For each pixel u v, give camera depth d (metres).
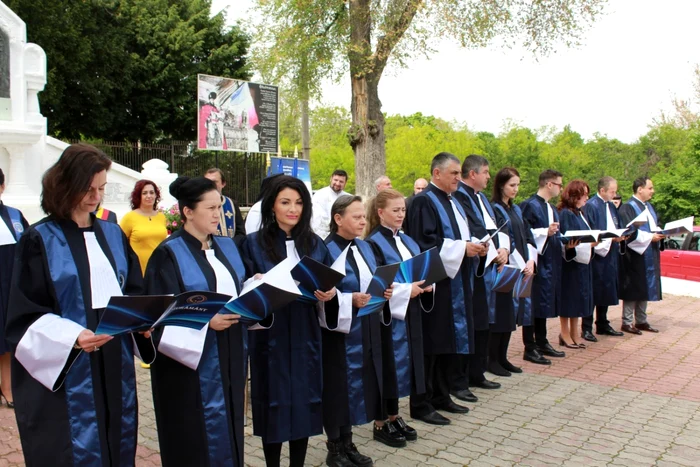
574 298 7.04
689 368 6.45
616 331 8.19
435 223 4.90
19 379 2.55
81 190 2.57
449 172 4.91
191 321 2.64
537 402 5.29
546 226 6.77
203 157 17.80
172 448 2.83
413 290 4.05
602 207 7.70
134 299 2.32
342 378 3.72
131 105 22.45
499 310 5.72
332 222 4.03
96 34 20.88
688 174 19.34
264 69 16.02
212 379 2.86
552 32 14.52
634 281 8.00
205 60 23.80
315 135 48.91
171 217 6.91
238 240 3.53
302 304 3.39
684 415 4.99
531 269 5.82
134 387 2.77
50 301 2.56
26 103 10.43
